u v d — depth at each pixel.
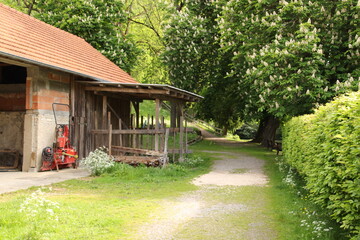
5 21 13.41
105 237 5.24
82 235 5.22
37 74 12.41
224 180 11.13
